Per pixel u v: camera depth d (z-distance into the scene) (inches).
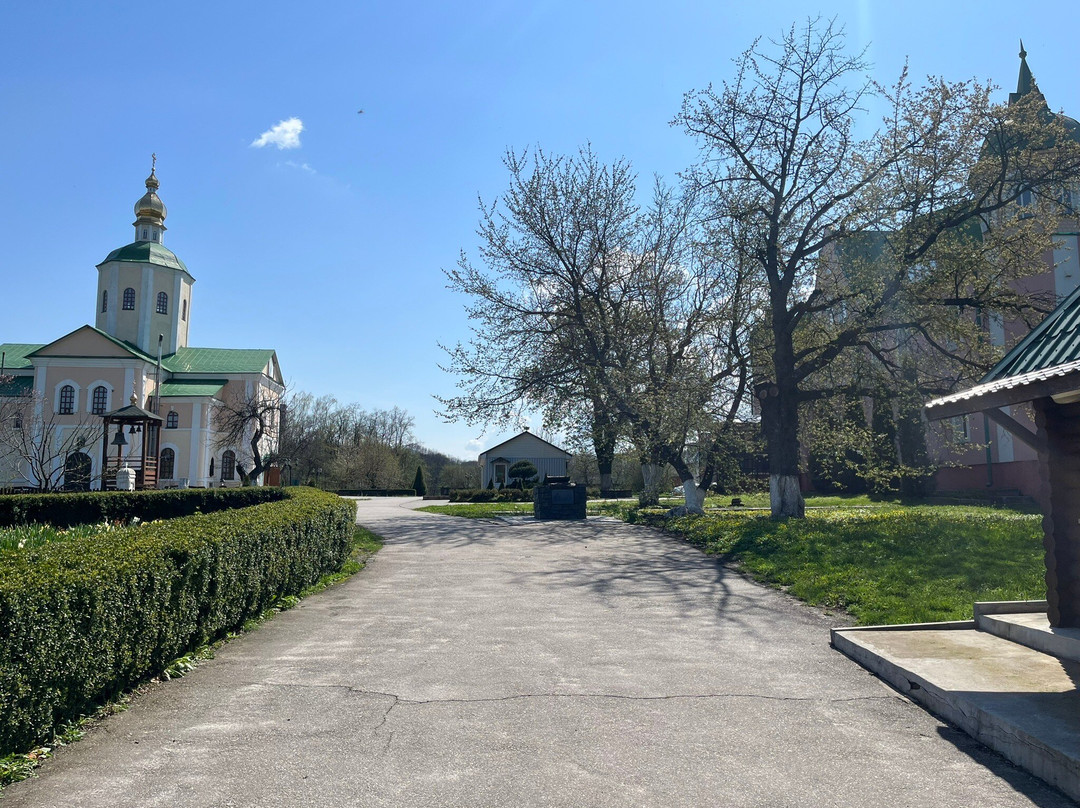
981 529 511.2
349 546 522.0
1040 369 236.2
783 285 738.2
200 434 2192.4
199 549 258.1
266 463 1990.7
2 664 158.7
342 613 346.3
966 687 206.1
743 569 461.1
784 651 275.1
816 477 1378.0
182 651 257.8
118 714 205.3
